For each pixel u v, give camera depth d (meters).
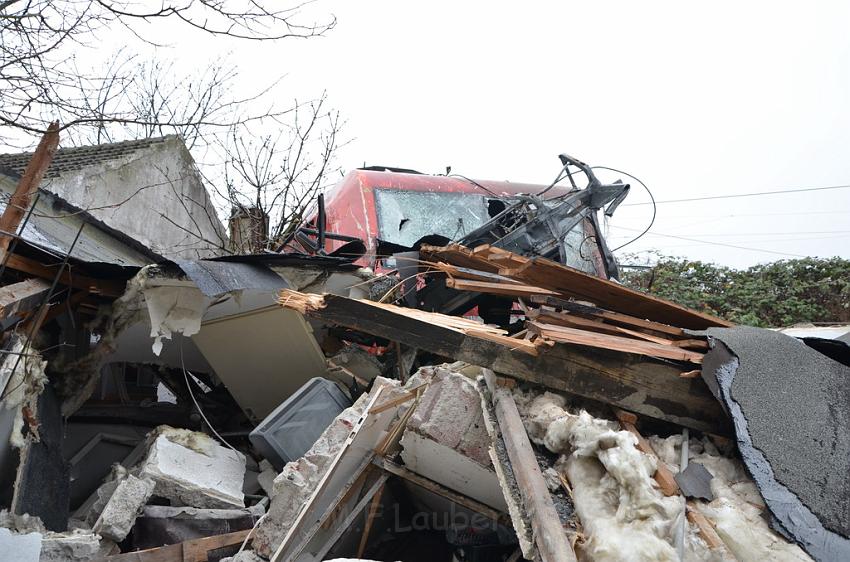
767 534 2.56
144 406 7.43
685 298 13.23
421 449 4.34
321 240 7.54
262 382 7.02
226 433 7.19
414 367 7.03
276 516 4.39
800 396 3.18
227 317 6.48
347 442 4.35
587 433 2.85
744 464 2.96
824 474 2.79
